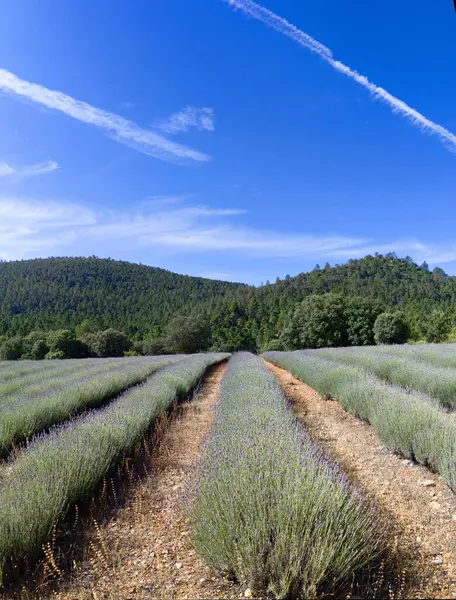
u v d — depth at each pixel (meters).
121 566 2.59
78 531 3.12
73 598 2.28
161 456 5.04
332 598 2.10
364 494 3.45
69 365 20.72
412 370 8.55
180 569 2.53
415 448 4.12
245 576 2.22
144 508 3.53
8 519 2.68
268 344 61.84
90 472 3.78
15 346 55.12
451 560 2.41
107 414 5.93
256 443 3.65
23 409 6.41
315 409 7.62
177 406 8.66
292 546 2.12
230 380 10.30
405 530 2.82
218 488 2.79
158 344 62.78
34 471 3.56
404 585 2.19
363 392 6.39
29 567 2.60
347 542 2.22
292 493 2.52
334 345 44.47
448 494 3.37
